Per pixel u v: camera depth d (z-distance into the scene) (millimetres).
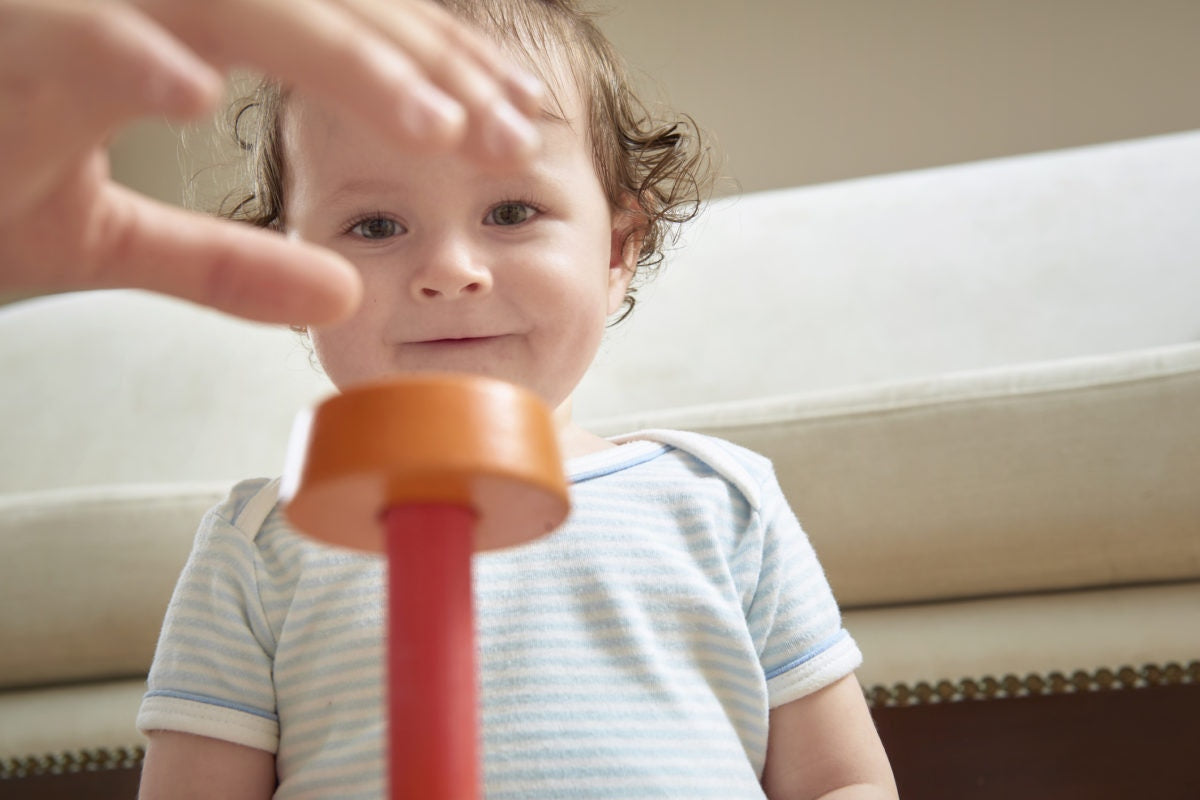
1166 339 1398
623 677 698
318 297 374
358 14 317
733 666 726
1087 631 1006
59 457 1536
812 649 758
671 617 724
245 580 741
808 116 2301
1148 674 989
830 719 751
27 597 1203
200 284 368
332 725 690
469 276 711
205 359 1588
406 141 296
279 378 1570
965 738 1007
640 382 1479
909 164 2258
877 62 2295
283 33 295
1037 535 1038
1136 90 2189
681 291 1548
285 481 323
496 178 745
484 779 656
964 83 2260
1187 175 1512
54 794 1157
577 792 655
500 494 320
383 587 717
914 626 1042
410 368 731
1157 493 1024
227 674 718
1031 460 1048
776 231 1591
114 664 1206
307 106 773
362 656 696
